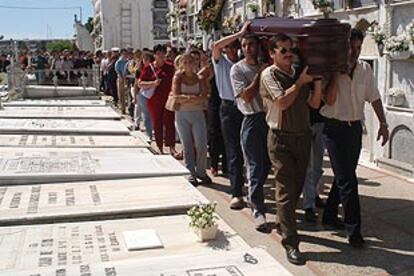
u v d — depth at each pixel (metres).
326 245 4.55
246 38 4.89
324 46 3.97
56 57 21.34
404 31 6.32
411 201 5.64
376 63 6.89
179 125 6.61
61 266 3.10
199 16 12.82
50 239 3.64
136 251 3.43
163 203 4.47
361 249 4.45
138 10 28.86
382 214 5.29
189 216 3.86
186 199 4.61
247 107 4.93
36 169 5.56
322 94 4.36
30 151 6.75
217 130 7.02
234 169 5.62
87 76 19.59
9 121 9.73
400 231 4.84
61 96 17.73
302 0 8.16
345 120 4.36
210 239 3.66
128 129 9.27
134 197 4.67
